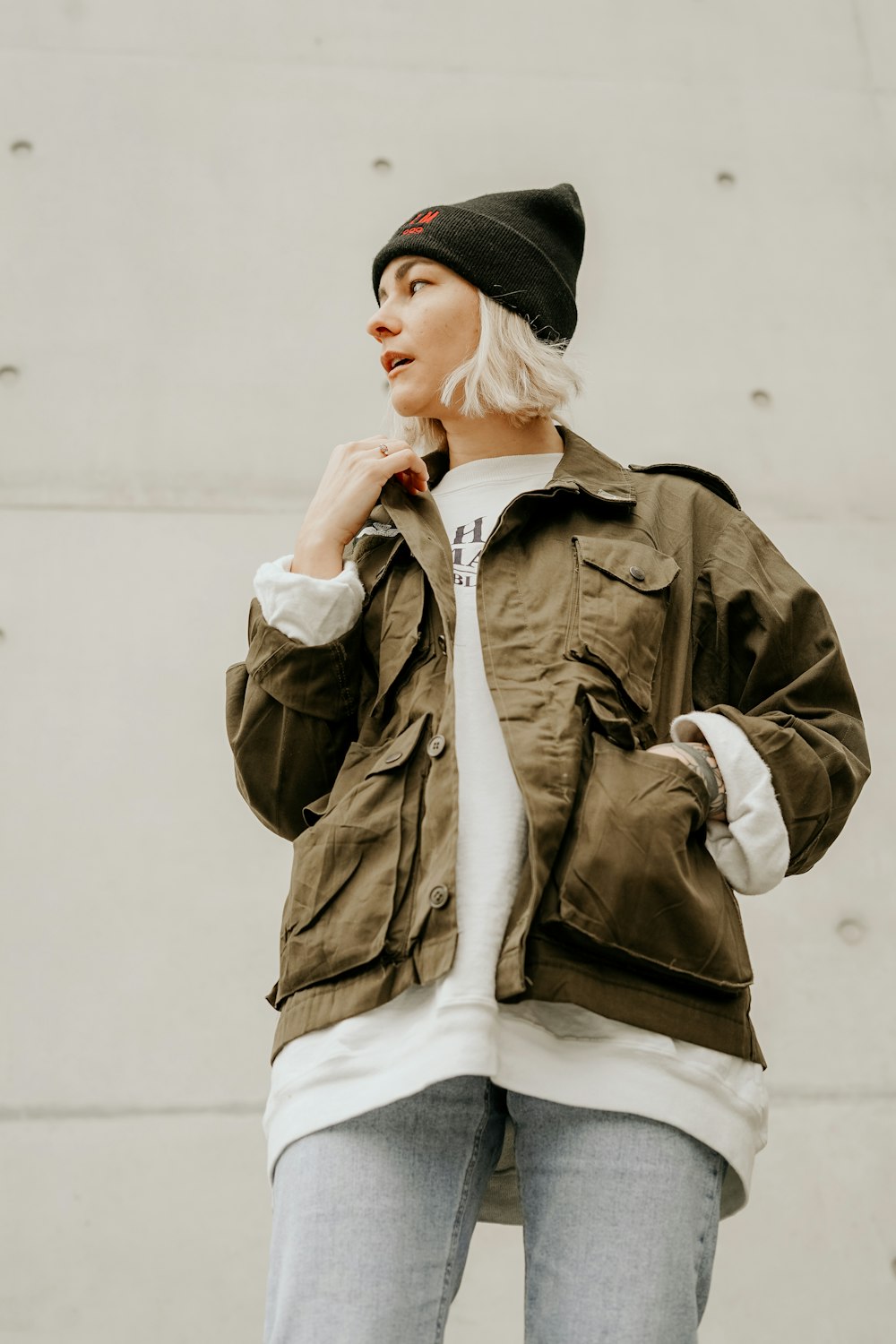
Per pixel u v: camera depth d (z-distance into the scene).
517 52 3.70
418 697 1.42
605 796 1.29
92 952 2.76
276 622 1.51
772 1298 2.56
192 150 3.50
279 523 3.16
